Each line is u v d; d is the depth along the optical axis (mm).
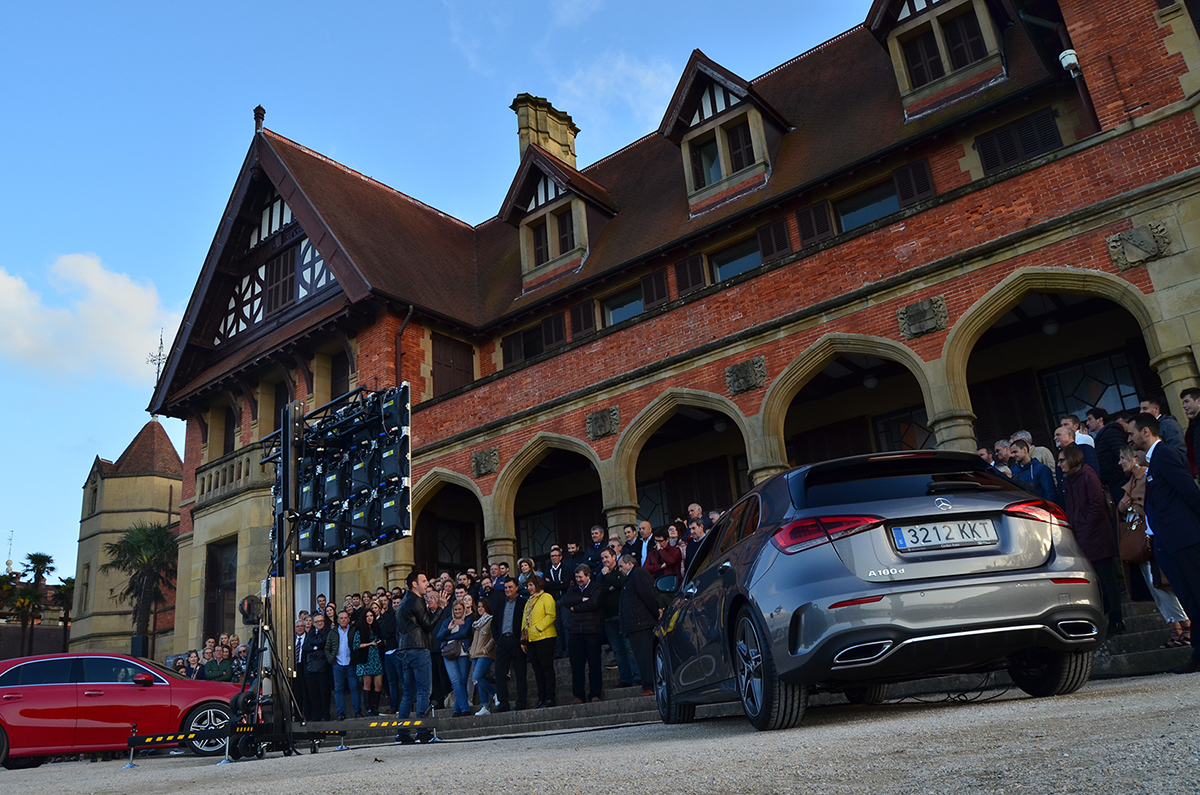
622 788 2607
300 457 10172
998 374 15125
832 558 4293
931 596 4117
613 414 14984
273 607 9312
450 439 17344
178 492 41312
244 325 23641
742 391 13547
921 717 4176
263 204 23938
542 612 10094
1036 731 2924
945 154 15398
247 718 8805
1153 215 10641
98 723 10875
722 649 5203
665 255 18094
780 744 3496
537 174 21312
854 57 19375
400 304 19656
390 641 11938
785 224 16891
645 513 18969
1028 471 8398
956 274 11938
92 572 39125
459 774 3666
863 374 16125
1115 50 11641
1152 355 10445
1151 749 2189
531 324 20422
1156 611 7633
